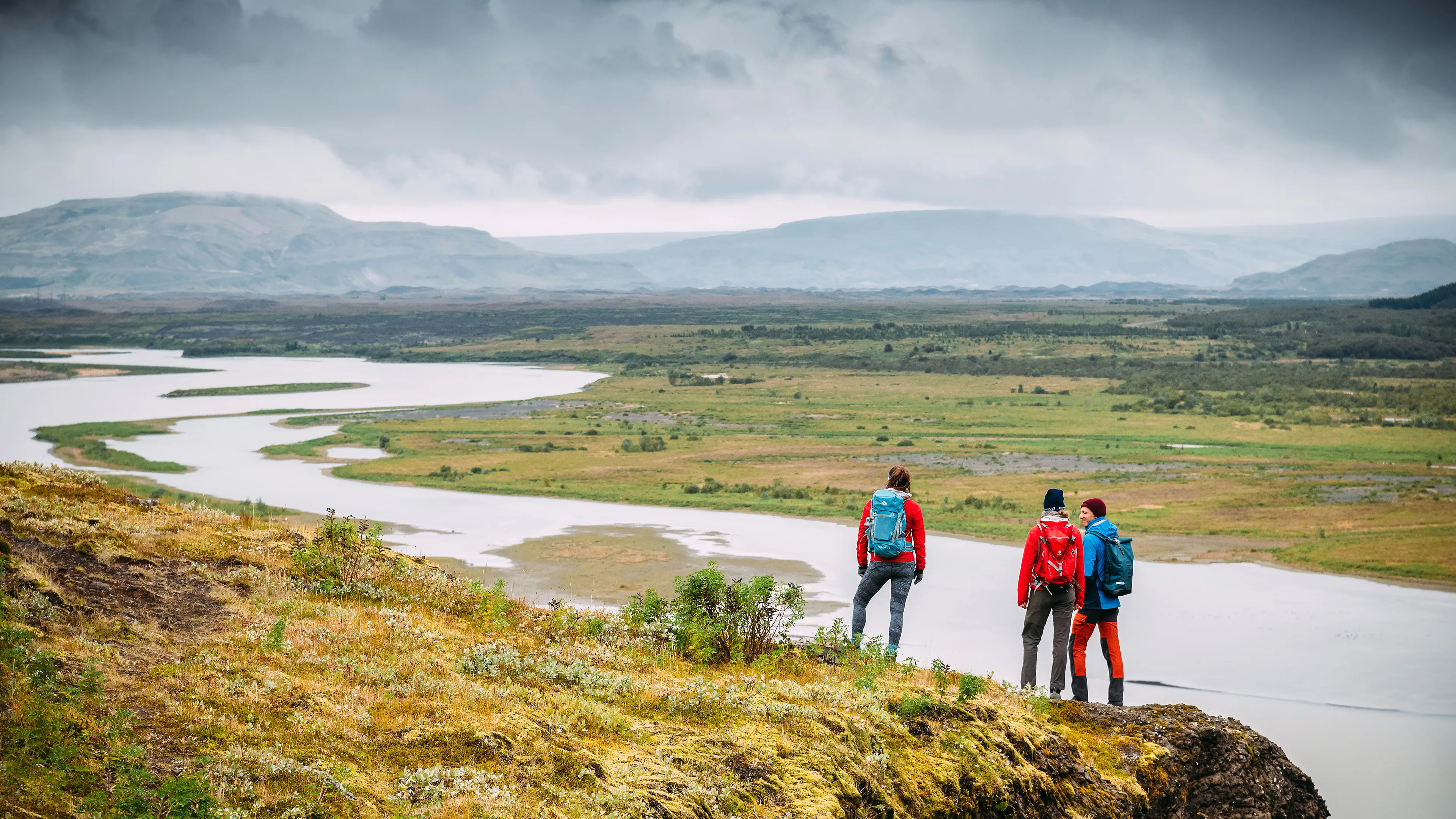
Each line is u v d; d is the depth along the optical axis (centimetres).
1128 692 2992
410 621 1072
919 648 3259
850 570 4628
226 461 8875
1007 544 5406
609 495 7144
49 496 1266
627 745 791
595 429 11606
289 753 664
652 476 8300
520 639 1102
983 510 6550
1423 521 6059
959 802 862
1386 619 3900
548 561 4791
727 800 728
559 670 955
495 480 7888
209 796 580
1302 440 10381
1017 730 973
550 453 9700
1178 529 5988
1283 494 7162
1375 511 6438
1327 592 4394
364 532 1402
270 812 598
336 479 7894
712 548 5162
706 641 1109
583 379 19212
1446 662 3334
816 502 6881
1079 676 1194
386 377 19750
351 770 665
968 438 10856
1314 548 5300
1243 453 9462
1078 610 1178
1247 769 1086
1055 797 936
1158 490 7369
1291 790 1123
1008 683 1152
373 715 759
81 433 10444
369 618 1060
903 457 9388
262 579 1122
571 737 775
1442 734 2606
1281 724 2684
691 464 8981
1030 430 11400
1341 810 2048
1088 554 1162
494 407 14125
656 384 17912
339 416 12750
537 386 17775
